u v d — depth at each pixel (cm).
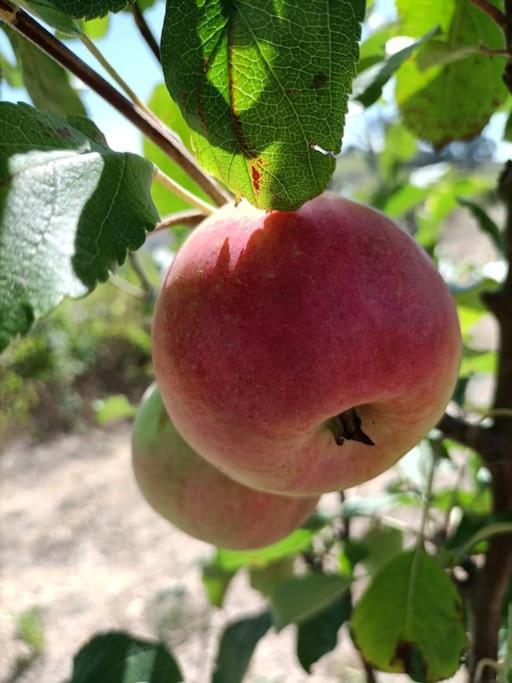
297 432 12
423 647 17
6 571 89
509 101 22
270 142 11
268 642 70
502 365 19
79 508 104
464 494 25
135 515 101
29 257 9
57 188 10
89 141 11
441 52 17
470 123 20
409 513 50
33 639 74
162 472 18
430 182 35
